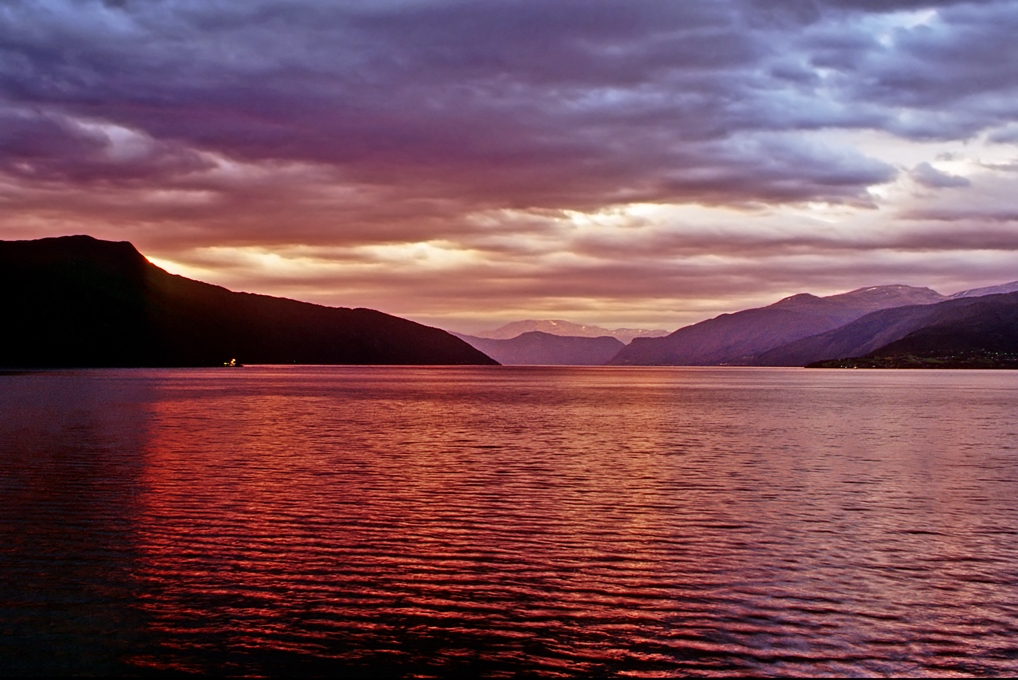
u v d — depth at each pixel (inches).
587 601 528.7
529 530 716.0
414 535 693.9
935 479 1022.4
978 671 432.1
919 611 515.2
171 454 1227.9
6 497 848.3
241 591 540.1
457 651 450.3
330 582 561.0
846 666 436.8
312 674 421.7
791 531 721.0
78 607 507.2
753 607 520.1
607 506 824.9
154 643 455.2
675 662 439.5
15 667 424.2
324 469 1074.7
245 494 874.1
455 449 1332.4
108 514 765.3
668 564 611.8
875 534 711.7
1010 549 661.9
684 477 1026.7
